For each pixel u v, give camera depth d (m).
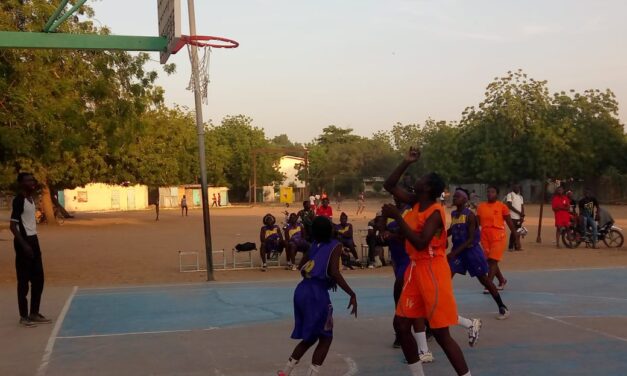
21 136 14.64
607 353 7.23
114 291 12.69
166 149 42.06
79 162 35.91
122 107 17.19
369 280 13.94
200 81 14.05
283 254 19.19
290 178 96.38
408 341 5.72
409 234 5.46
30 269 9.14
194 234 29.89
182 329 8.80
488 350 7.37
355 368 6.68
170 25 10.80
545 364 6.77
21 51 14.82
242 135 81.00
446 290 5.54
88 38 11.03
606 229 20.34
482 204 11.22
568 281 13.17
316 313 5.93
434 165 59.94
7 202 62.97
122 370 6.77
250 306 10.63
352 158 87.44
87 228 35.50
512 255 18.48
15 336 8.44
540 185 58.94
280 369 6.73
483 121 56.78
